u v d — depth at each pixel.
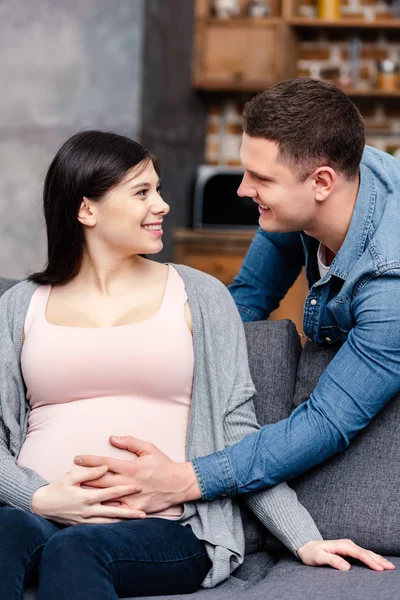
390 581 1.81
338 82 5.62
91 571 1.72
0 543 1.81
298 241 2.57
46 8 5.00
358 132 2.03
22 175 5.05
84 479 1.95
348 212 2.08
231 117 5.89
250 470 2.01
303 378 2.27
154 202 2.16
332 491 2.10
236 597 1.78
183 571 1.90
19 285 2.28
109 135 2.19
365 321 1.99
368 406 2.00
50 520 1.98
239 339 2.22
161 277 2.24
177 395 2.14
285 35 5.50
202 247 5.15
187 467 2.01
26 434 2.18
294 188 2.03
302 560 1.98
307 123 1.99
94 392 2.10
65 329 2.14
